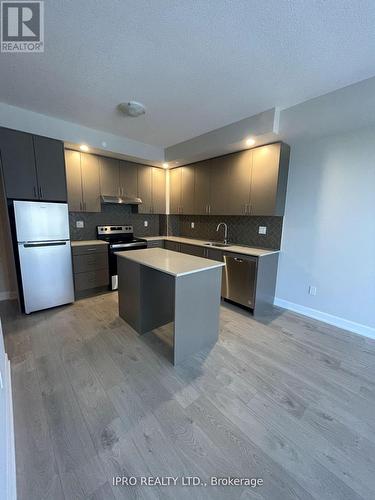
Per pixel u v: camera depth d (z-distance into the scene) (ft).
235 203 11.06
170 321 8.89
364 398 5.46
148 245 14.02
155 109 8.34
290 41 5.01
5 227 10.23
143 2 4.14
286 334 8.27
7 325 8.51
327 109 7.10
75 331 8.17
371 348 7.50
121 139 11.38
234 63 5.81
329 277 9.12
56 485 3.61
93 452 4.11
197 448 4.23
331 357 6.98
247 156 10.36
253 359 6.81
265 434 4.52
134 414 4.89
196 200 13.23
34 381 5.75
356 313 8.54
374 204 7.85
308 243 9.61
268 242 11.02
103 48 5.32
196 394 5.46
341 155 8.41
